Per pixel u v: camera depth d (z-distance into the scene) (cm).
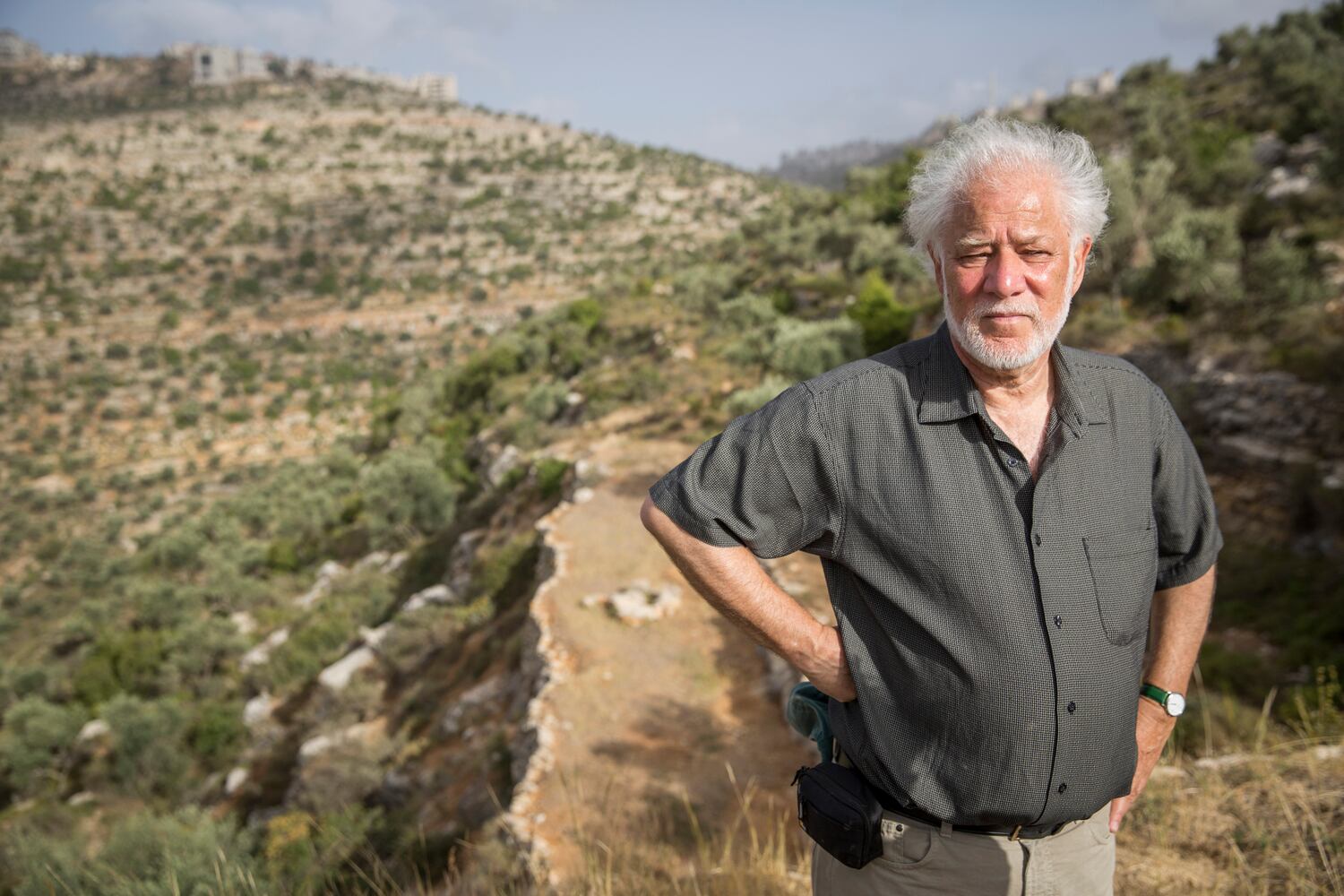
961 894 144
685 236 19188
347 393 13312
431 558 3066
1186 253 2086
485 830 864
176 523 8644
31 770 2894
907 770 139
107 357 14612
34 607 6681
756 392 2033
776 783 866
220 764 2450
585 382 3616
